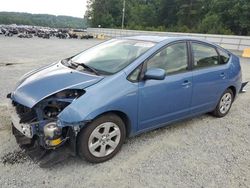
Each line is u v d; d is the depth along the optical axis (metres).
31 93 3.38
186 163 3.67
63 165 3.46
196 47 4.66
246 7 43.97
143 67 3.81
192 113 4.72
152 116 4.00
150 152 3.90
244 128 5.01
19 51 16.98
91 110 3.23
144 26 63.78
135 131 3.90
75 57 4.67
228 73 5.25
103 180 3.21
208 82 4.76
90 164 3.51
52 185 3.06
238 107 6.28
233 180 3.35
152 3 75.44
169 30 49.09
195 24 59.69
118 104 3.47
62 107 3.27
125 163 3.59
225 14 47.78
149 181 3.23
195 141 4.35
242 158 3.90
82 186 3.08
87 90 3.33
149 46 4.11
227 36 24.83
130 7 79.62
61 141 3.25
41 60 12.84
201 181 3.29
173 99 4.20
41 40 32.28
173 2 65.62
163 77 3.68
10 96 3.78
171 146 4.12
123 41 4.59
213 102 5.10
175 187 3.15
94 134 3.41
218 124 5.13
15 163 3.42
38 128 3.25
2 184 3.02
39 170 3.31
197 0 58.69
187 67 4.43
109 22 79.56
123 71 3.67
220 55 5.21
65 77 3.58
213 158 3.85
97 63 4.05
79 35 44.22
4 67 10.42
